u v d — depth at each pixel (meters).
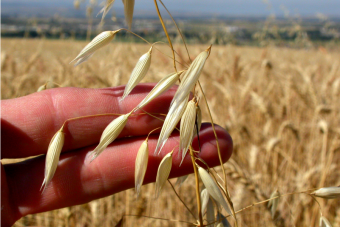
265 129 0.45
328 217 0.34
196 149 0.18
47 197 0.19
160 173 0.16
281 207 0.34
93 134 0.19
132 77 0.15
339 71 0.73
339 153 0.41
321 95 0.54
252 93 0.49
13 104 0.18
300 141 0.46
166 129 0.14
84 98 0.19
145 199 0.35
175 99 0.14
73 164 0.19
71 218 0.33
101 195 0.19
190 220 0.35
